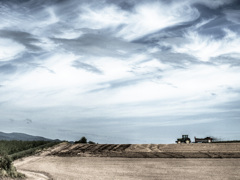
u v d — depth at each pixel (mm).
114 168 32375
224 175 26031
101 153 43938
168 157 37312
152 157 38125
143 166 32688
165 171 29219
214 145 42469
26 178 26047
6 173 24891
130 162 35750
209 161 32969
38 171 32750
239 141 47156
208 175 26312
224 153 36625
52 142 59062
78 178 27156
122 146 49188
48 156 44625
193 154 37750
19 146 53250
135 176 27469
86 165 35406
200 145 43719
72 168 33719
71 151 47625
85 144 54500
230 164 30734
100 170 31484
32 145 55625
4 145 51812
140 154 40812
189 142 50594
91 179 26484
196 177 25781
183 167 30734
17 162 40969
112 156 40969
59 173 30438
